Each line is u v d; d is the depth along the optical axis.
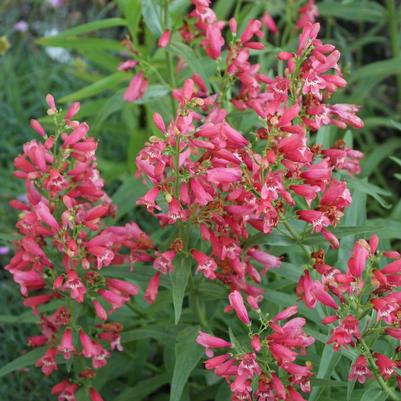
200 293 0.88
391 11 1.27
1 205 1.31
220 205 0.80
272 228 0.81
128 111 1.26
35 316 0.95
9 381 1.10
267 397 0.77
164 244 0.87
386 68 1.21
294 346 0.77
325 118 0.83
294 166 0.77
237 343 0.78
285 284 0.93
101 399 0.90
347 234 0.80
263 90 0.99
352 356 0.80
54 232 0.82
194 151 0.79
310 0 1.22
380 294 0.78
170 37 1.00
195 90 0.94
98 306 0.85
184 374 0.81
